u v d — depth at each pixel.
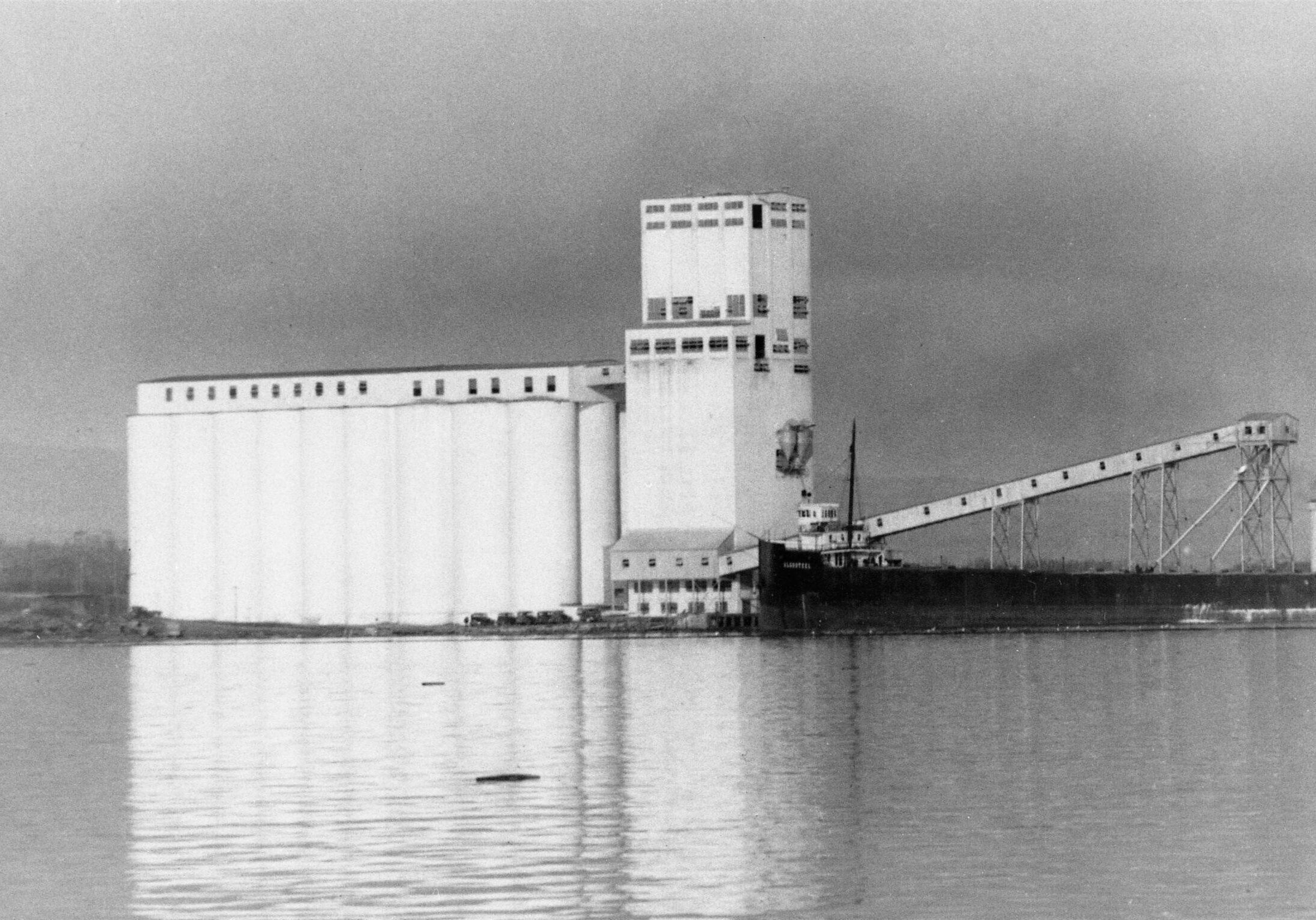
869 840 116.38
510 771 148.75
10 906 101.69
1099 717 187.62
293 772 150.00
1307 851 112.38
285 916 98.81
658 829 120.19
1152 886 103.69
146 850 115.88
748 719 188.75
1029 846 114.31
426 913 98.94
